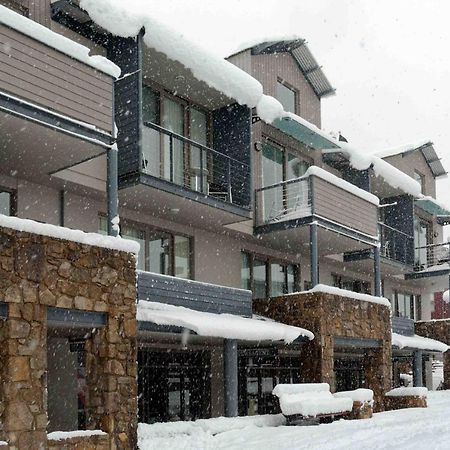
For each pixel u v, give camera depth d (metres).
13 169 13.07
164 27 15.01
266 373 20.05
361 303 18.70
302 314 17.12
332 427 13.18
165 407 16.70
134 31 14.52
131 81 14.43
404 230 26.08
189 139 16.88
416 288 29.45
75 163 12.94
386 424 13.70
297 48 21.42
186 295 14.77
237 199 17.27
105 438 10.20
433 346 23.20
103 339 10.66
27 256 9.51
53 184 13.80
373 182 25.06
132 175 14.11
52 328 11.05
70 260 10.15
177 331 12.94
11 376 9.02
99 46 15.16
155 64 15.80
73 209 14.32
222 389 17.97
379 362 19.53
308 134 20.38
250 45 20.06
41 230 9.74
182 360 17.45
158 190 14.52
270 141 20.20
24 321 9.33
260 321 16.03
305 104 22.48
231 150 17.61
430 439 11.19
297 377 21.30
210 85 16.59
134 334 11.02
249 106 17.53
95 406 10.56
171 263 16.86
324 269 23.00
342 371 24.77
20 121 11.12
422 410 17.44
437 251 28.61
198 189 17.27
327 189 18.64
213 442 11.50
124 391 10.70
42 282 9.66
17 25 10.93
